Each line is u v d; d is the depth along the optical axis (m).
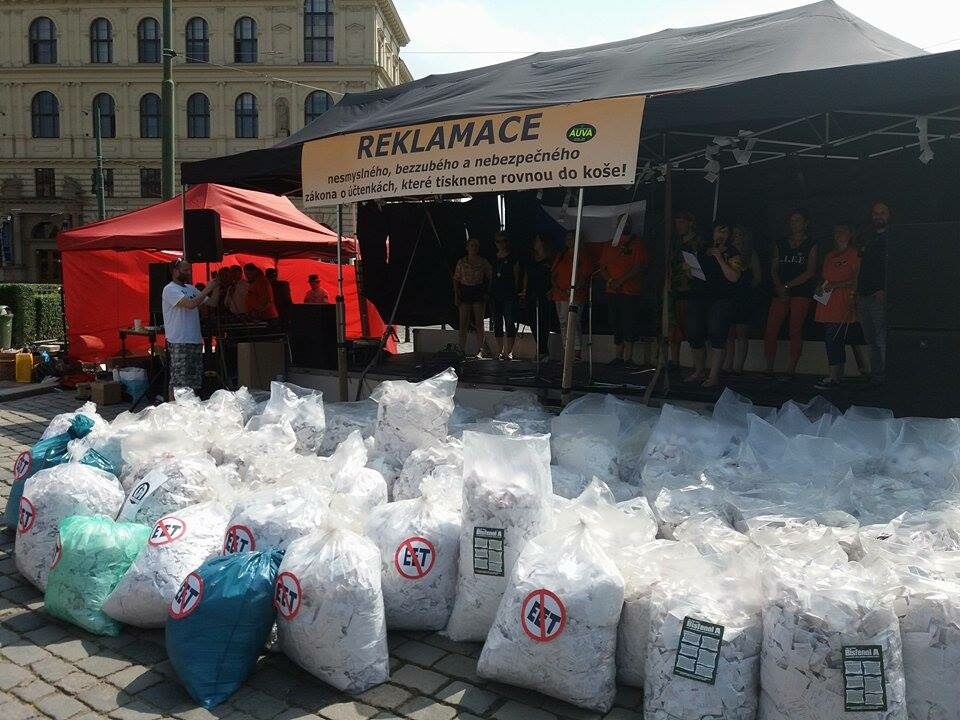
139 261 11.32
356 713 2.73
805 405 4.89
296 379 8.14
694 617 2.57
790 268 6.50
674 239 6.75
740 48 5.30
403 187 5.62
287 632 2.89
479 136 5.22
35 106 41.06
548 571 2.75
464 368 7.61
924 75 3.75
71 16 40.06
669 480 4.05
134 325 10.02
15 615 3.48
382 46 40.59
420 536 3.30
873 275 5.76
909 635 2.40
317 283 12.14
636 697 2.82
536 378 6.69
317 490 3.52
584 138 4.75
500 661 2.78
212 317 8.98
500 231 8.77
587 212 8.69
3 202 40.91
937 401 4.31
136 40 39.94
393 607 3.26
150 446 4.38
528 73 6.26
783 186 7.65
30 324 14.78
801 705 2.34
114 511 3.88
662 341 5.88
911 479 3.88
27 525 3.75
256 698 2.82
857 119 5.83
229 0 38.78
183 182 7.29
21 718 2.70
